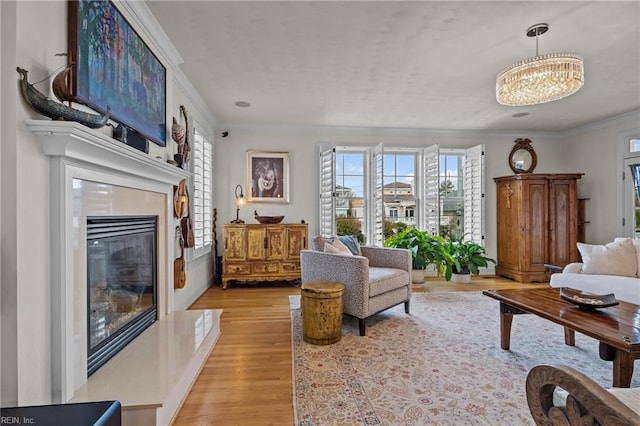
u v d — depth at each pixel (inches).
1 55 46.0
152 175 85.7
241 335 105.5
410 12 84.4
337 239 136.0
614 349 62.8
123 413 53.7
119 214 73.0
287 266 174.7
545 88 95.7
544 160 212.7
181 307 128.2
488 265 208.4
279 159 193.5
